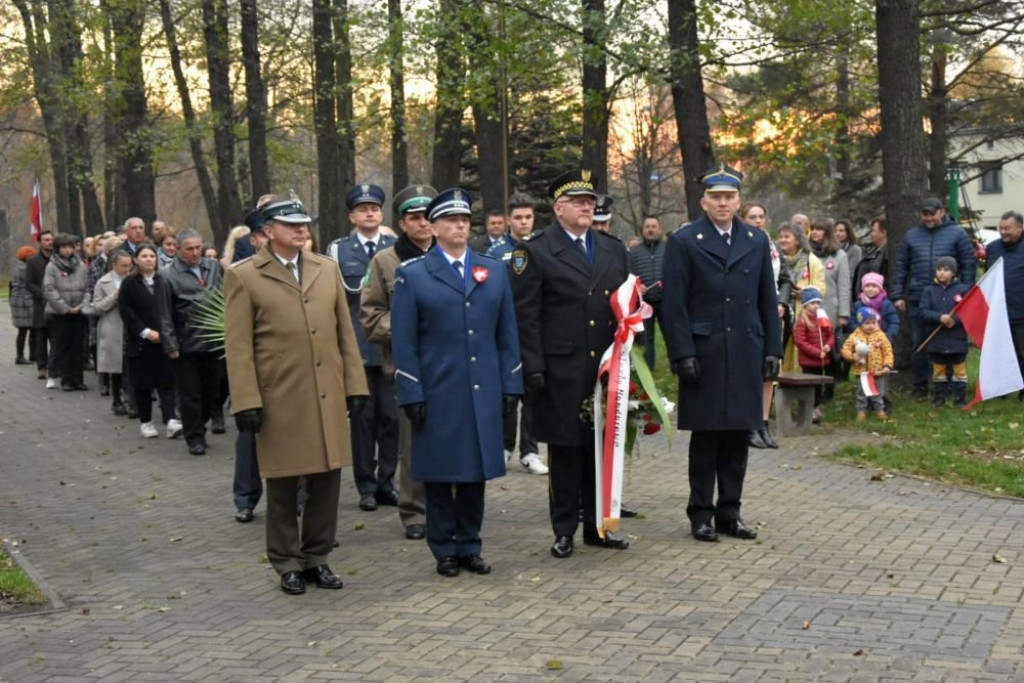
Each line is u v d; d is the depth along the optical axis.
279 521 6.87
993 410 11.97
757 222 10.61
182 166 36.78
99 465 11.21
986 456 10.10
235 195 25.73
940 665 5.41
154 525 8.73
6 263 56.62
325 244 25.22
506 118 18.30
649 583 6.80
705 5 15.70
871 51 18.53
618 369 7.27
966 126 28.70
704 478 7.70
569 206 7.42
